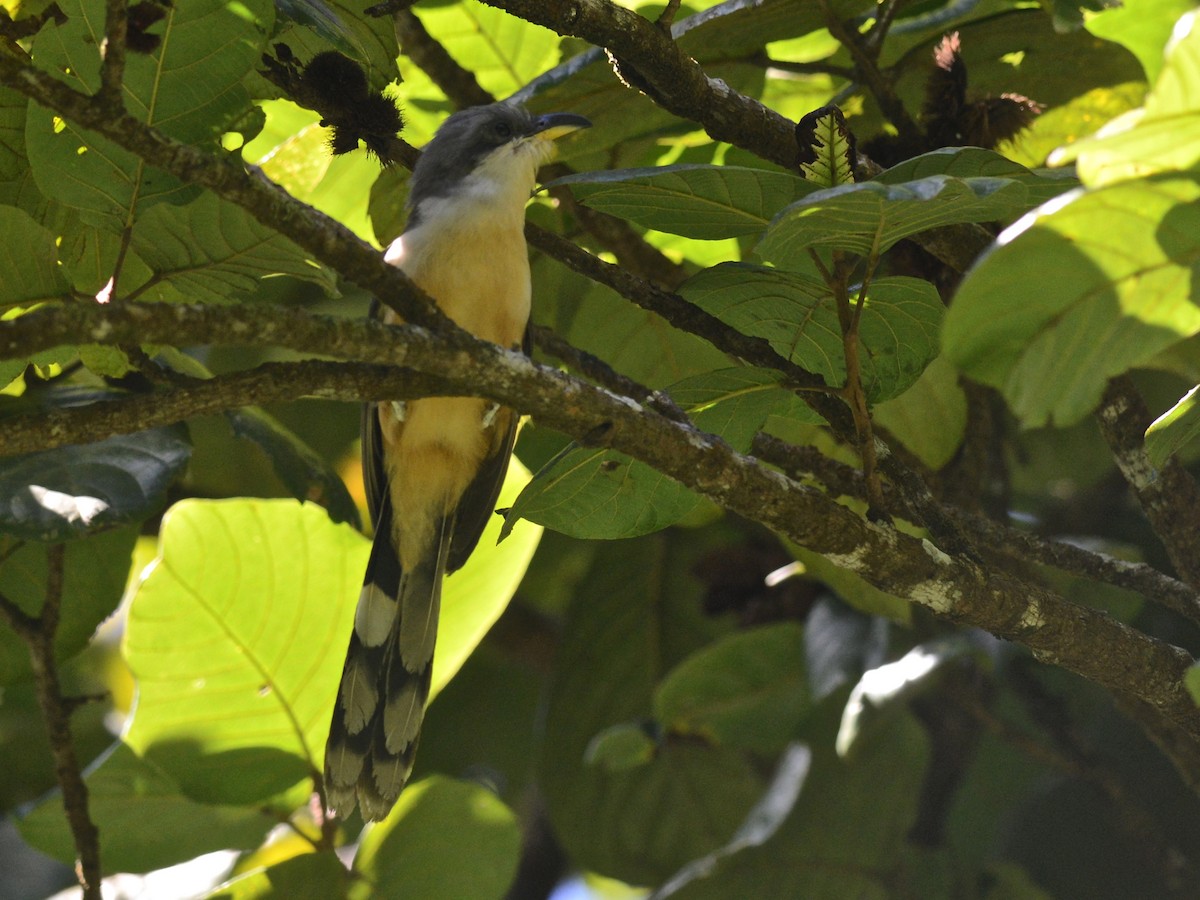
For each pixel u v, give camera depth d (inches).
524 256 301.6
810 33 323.9
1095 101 318.0
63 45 203.0
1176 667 233.5
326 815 311.3
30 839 311.7
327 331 177.5
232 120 212.2
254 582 296.8
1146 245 148.3
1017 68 313.7
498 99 358.3
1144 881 382.3
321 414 478.0
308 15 219.3
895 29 311.9
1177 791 386.6
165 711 303.3
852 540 215.6
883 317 225.5
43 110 203.8
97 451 256.8
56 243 231.9
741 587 396.8
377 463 327.3
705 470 207.2
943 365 322.0
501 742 508.1
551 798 438.3
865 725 313.7
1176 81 131.9
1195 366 347.6
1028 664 364.5
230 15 200.1
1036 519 402.9
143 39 199.9
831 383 238.1
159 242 226.2
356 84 246.8
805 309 226.1
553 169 341.4
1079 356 161.6
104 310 163.0
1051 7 270.4
